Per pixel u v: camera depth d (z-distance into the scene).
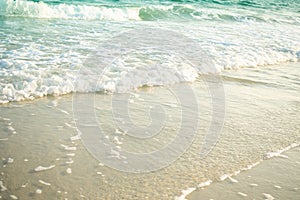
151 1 18.30
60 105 4.77
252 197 2.99
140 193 2.93
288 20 16.19
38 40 7.93
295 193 3.10
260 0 22.73
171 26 11.69
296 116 5.04
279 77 7.22
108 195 2.88
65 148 3.63
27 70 5.66
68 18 11.89
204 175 3.29
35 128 4.03
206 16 15.29
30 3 11.79
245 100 5.57
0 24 9.77
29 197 2.78
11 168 3.17
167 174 3.27
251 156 3.74
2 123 4.07
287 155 3.83
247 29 12.48
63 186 2.96
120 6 15.54
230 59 7.84
